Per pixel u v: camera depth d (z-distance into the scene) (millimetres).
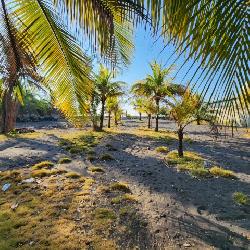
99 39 3260
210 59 1456
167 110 15883
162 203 8750
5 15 3490
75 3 3244
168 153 16844
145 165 13727
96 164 13773
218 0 1407
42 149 17719
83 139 21766
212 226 7250
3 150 17281
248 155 16844
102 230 6895
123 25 3486
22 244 6219
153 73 26438
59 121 49469
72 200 8750
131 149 18094
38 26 3543
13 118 25156
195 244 6359
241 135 25891
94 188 9992
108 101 33094
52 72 3801
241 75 1498
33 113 48656
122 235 6711
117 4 2855
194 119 13836
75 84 3875
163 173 12281
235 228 7141
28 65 4090
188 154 16453
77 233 6711
